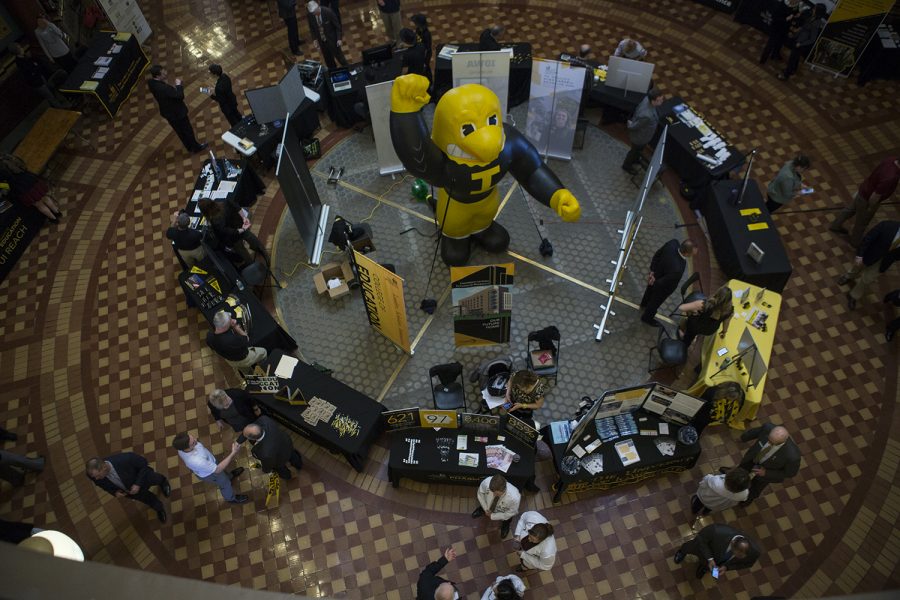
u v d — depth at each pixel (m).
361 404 8.02
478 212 9.24
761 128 11.56
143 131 12.21
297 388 8.04
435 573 6.44
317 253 10.31
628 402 7.54
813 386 8.78
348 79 11.54
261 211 10.97
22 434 8.81
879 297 9.50
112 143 12.06
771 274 9.05
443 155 8.39
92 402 9.07
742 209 9.59
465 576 7.51
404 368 9.12
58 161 11.81
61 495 8.30
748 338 8.23
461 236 9.73
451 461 7.63
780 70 12.37
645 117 9.89
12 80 12.12
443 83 12.02
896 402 8.59
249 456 8.48
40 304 10.09
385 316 8.68
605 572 7.52
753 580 7.40
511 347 9.26
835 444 8.30
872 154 11.06
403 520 7.94
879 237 8.45
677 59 12.73
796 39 11.68
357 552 7.75
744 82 12.26
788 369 8.94
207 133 12.14
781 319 9.40
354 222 10.69
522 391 7.38
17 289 10.26
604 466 7.53
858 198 9.53
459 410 8.45
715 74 12.43
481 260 10.12
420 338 9.40
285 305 9.83
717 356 8.18
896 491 7.93
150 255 10.55
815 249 10.05
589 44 13.09
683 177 10.75
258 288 9.98
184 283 9.11
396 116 8.20
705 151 10.31
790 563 7.50
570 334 9.35
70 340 9.68
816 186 10.75
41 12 12.23
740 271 9.13
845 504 7.87
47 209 10.77
